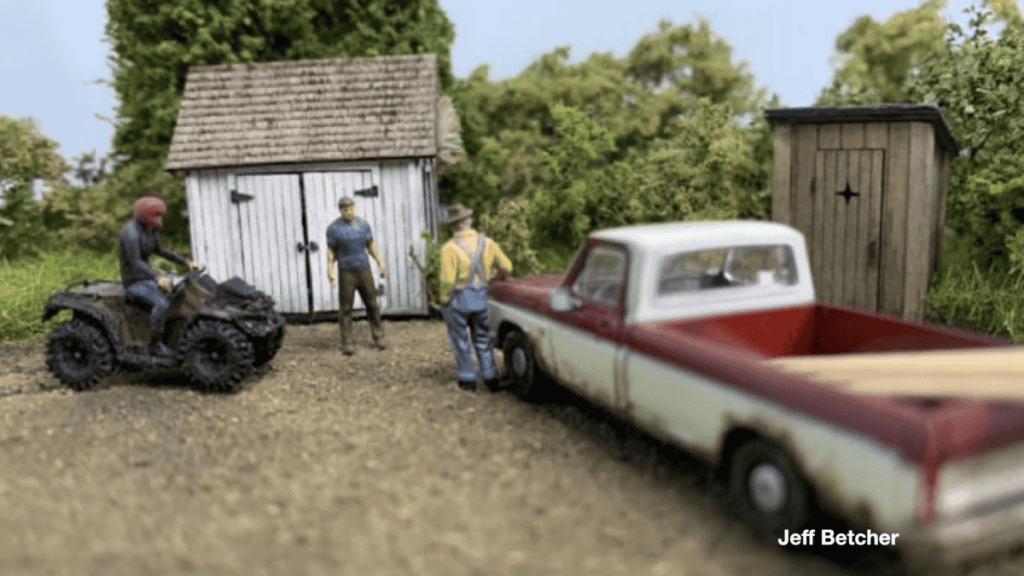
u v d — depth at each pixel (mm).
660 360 4406
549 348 5766
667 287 5070
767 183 12055
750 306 4980
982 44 10391
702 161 11719
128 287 6695
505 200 11820
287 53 13266
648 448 5230
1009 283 8914
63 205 14305
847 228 8367
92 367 6711
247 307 6840
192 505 4309
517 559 3666
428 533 3932
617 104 26828
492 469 4820
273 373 7375
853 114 7977
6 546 3787
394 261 10414
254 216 10320
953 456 2945
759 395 3654
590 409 6129
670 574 3527
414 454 5098
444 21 14781
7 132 13805
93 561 3648
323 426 5703
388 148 10164
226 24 12672
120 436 5445
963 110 10367
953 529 3010
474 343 6648
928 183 7918
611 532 3949
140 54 12945
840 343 5020
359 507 4250
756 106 19141
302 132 10430
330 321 10492
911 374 3512
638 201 12141
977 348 4074
